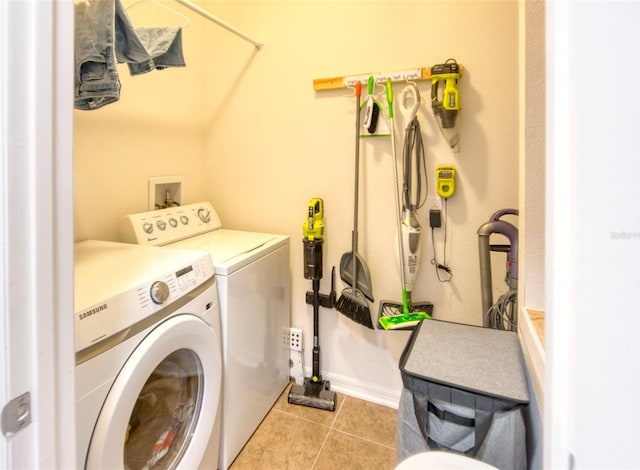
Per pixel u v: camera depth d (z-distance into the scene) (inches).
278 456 57.9
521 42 41.5
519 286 44.5
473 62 58.4
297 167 74.1
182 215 69.5
